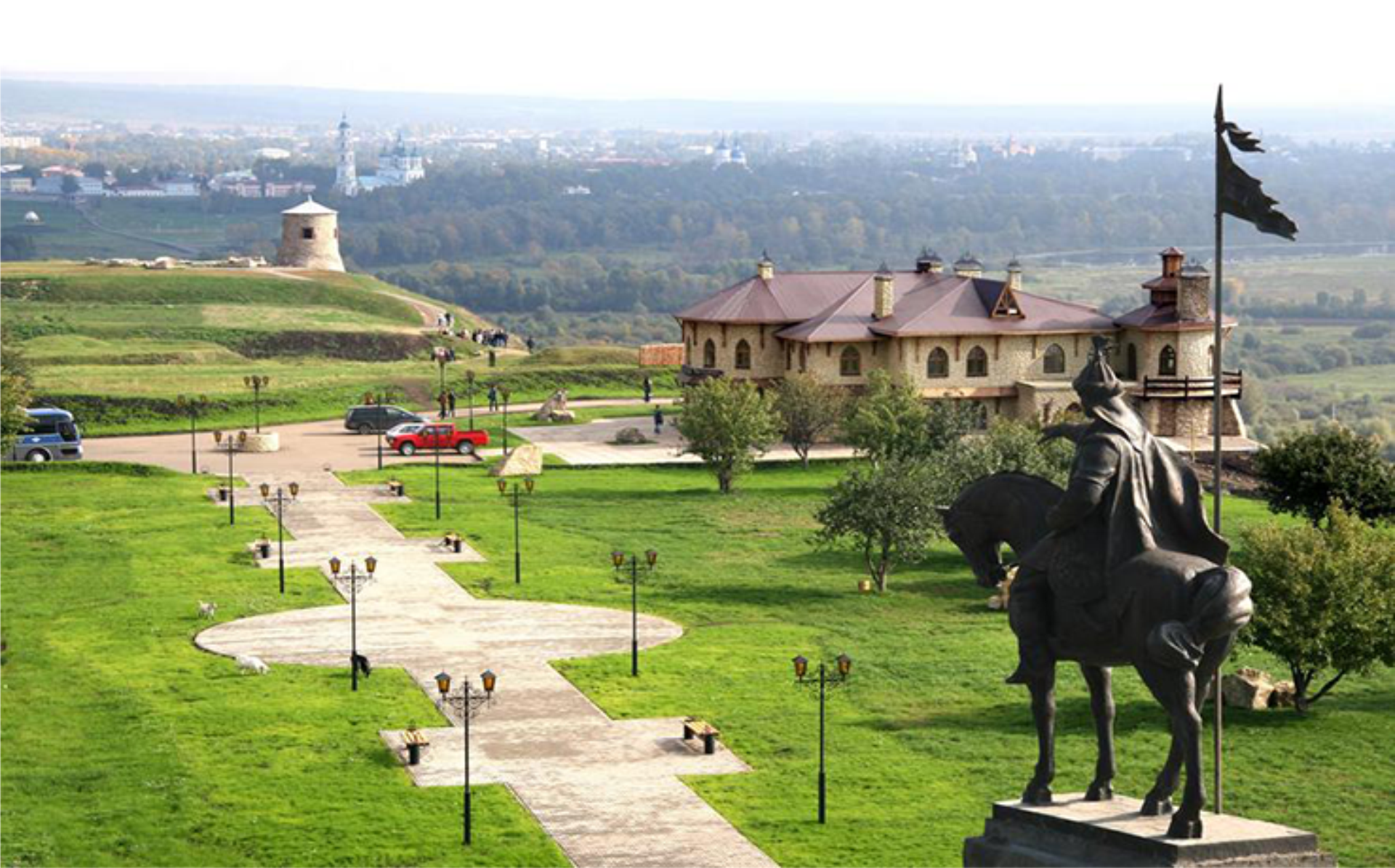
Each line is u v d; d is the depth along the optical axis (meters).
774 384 138.62
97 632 74.06
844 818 50.94
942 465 92.81
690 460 124.69
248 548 92.19
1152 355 131.88
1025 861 32.72
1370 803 52.31
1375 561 64.81
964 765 56.03
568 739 59.53
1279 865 31.00
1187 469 33.34
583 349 178.00
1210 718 61.53
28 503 103.81
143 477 114.12
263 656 70.62
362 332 188.62
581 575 87.19
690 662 70.06
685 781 54.88
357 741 58.88
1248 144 36.72
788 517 104.50
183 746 57.81
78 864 46.66
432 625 76.69
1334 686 68.62
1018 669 33.78
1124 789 52.59
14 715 61.22
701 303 142.12
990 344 133.38
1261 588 64.25
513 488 113.44
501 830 50.12
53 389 142.50
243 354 178.88
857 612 80.50
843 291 141.50
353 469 120.31
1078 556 32.88
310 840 49.00
